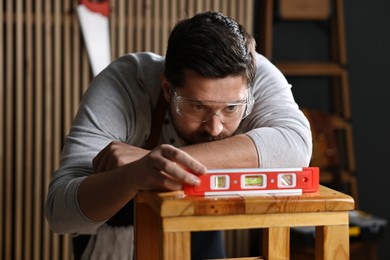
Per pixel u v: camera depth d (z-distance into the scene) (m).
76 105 4.84
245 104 2.13
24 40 4.82
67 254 4.89
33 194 4.91
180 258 1.64
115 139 2.29
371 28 5.46
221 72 2.00
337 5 5.23
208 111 2.08
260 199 1.67
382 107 5.52
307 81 5.39
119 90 2.35
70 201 2.02
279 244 1.82
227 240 5.07
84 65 4.82
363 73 5.46
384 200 5.54
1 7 4.69
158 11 4.90
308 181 1.76
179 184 1.73
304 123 2.32
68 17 4.78
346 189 5.47
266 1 5.07
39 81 4.80
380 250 5.54
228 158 2.05
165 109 2.36
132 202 2.41
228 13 5.04
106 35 4.78
